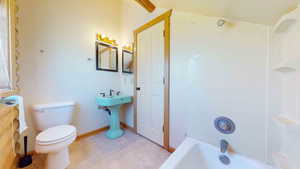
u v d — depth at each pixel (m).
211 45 1.13
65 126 1.43
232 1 0.79
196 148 1.13
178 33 1.53
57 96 1.72
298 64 0.59
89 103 2.09
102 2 2.23
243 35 0.94
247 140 0.93
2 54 1.03
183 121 1.51
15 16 1.27
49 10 1.62
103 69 2.26
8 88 1.07
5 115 0.79
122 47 2.50
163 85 1.74
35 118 1.43
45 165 1.34
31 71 1.49
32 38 1.49
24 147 1.39
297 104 0.62
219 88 1.08
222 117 1.05
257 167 0.84
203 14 1.18
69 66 1.83
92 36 2.09
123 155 1.57
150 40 1.92
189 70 1.34
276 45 0.76
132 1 2.25
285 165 0.65
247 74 0.93
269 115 0.82
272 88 0.80
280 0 0.60
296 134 0.61
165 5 1.57
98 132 2.22
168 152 1.65
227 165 0.98
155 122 1.87
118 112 2.16
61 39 1.74
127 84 2.43
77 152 1.61
